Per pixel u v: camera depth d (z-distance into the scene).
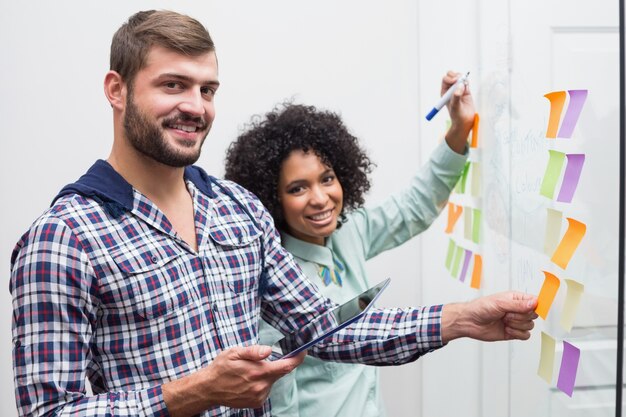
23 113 2.02
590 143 0.90
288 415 1.30
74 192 0.95
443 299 1.87
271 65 2.07
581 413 0.97
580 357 0.95
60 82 2.02
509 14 1.23
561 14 0.99
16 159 2.03
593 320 0.90
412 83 2.10
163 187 1.00
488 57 1.37
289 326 1.16
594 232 0.89
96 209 0.94
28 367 0.87
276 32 2.06
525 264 1.19
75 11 2.00
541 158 1.09
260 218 1.14
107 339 0.93
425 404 2.15
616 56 0.83
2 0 1.98
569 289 0.97
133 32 0.95
